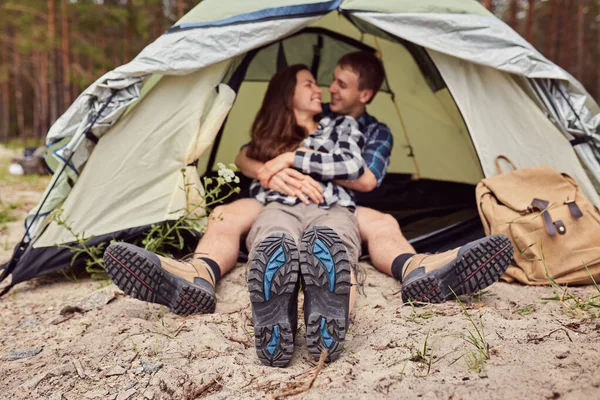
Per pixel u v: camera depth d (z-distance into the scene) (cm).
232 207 264
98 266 287
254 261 165
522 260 243
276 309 165
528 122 289
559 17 1523
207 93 273
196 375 165
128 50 1537
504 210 253
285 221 240
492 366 151
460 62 288
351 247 231
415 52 362
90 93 261
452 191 431
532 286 237
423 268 209
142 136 273
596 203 282
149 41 1540
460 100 288
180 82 274
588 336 167
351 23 373
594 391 131
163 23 1548
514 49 278
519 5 1453
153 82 274
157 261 197
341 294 167
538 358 153
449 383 144
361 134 282
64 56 1611
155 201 274
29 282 283
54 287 273
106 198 273
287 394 147
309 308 166
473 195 413
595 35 2269
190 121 272
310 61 410
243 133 423
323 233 171
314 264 166
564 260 236
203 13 276
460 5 285
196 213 278
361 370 159
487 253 197
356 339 185
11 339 206
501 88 288
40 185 773
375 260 249
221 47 266
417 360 160
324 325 163
